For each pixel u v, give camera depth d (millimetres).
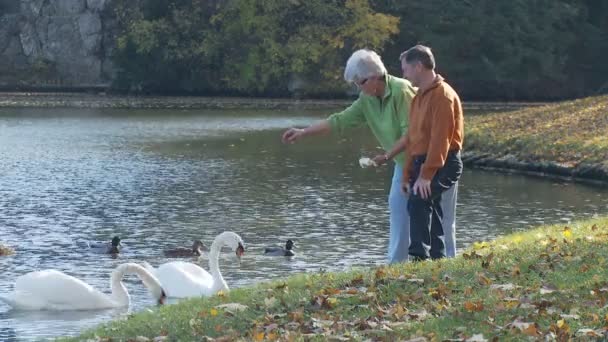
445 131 12273
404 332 9859
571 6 88500
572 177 35031
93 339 11391
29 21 84750
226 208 28094
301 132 13562
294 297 11625
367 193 31188
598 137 37938
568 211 27547
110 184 32688
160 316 11938
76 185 32344
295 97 83000
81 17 84750
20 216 26500
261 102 78500
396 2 85250
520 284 11320
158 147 44781
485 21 84375
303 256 21391
